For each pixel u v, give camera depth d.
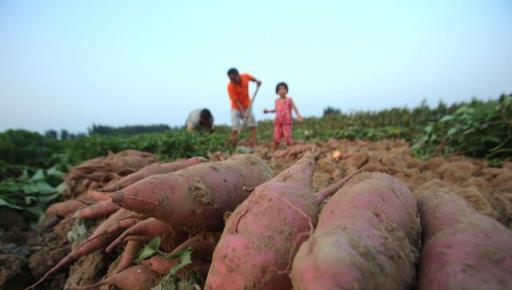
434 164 5.40
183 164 3.42
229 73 10.12
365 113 18.22
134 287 2.34
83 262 3.06
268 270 1.67
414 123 15.12
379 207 1.71
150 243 2.36
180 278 2.26
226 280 1.70
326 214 1.77
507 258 1.40
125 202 2.04
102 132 31.69
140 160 5.13
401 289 1.41
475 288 1.31
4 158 7.49
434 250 1.55
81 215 3.14
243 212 1.91
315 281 1.23
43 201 5.21
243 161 2.75
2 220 4.48
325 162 5.40
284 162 6.45
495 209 2.97
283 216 1.81
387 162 5.32
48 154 8.64
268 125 22.94
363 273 1.26
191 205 2.18
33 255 3.38
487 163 5.70
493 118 6.26
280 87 9.87
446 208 1.87
